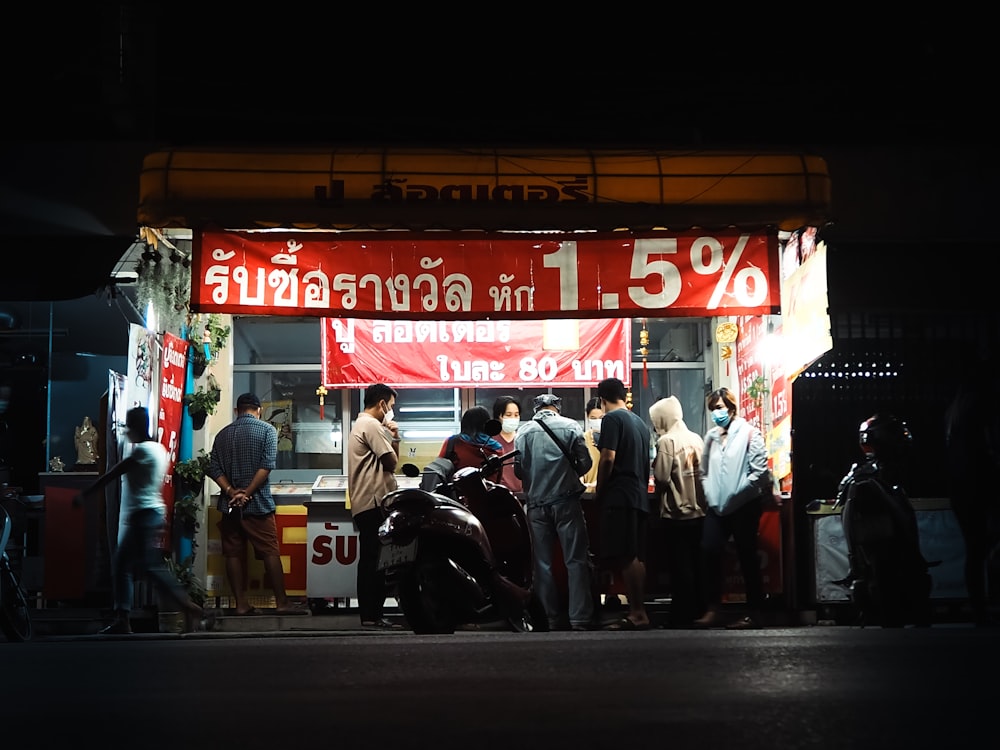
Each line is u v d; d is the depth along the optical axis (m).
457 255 10.80
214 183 10.39
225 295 10.52
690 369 13.18
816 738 3.21
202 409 11.69
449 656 5.58
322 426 12.88
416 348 12.75
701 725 3.44
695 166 10.66
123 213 11.44
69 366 14.69
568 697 4.06
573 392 13.10
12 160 11.48
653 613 11.44
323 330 12.69
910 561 9.54
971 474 10.06
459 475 9.29
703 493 10.77
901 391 11.84
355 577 11.22
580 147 10.88
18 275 11.45
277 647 6.48
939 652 5.46
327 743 3.26
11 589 9.23
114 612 10.30
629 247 10.79
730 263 10.72
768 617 11.02
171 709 3.98
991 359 11.89
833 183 11.71
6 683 4.91
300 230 10.73
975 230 11.81
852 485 9.70
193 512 11.30
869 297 11.86
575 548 10.28
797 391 11.81
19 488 11.32
